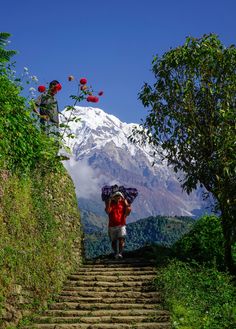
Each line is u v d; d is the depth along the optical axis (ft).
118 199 55.16
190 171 51.85
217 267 50.60
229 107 51.75
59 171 45.47
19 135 36.04
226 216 50.11
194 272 46.75
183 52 52.42
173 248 61.05
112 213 55.11
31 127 38.09
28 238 38.19
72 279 46.47
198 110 52.54
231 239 50.72
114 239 54.80
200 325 35.40
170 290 40.78
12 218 35.29
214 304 40.24
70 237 49.26
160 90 53.62
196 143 51.60
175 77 53.01
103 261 51.67
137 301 40.60
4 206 34.14
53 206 44.98
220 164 49.14
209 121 52.42
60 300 41.63
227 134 49.24
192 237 60.29
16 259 35.32
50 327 34.91
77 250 51.29
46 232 42.27
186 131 52.31
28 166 38.34
